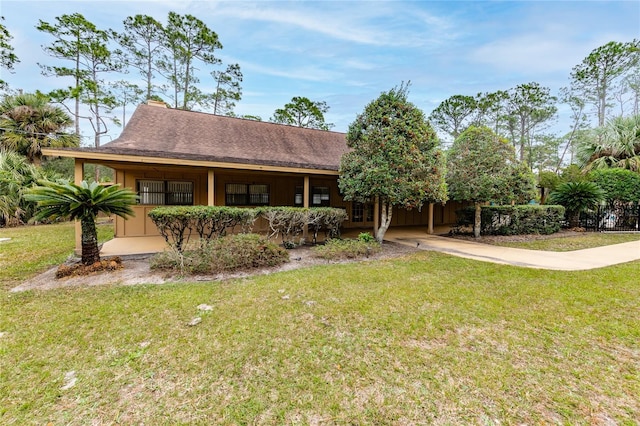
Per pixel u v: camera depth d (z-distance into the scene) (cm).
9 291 432
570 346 282
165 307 372
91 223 543
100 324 325
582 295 422
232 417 193
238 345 282
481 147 915
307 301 397
